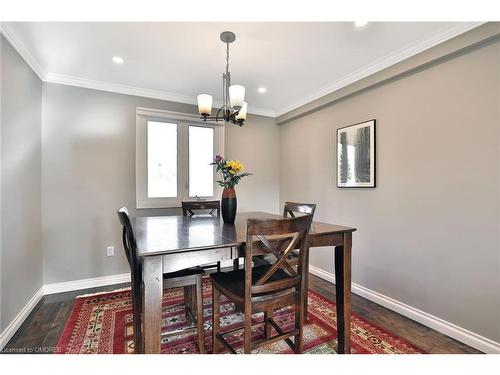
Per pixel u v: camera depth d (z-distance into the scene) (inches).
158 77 106.6
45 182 102.3
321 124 126.0
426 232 81.7
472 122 70.7
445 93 76.6
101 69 99.0
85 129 109.4
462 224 72.8
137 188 119.1
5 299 71.4
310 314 87.6
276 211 156.9
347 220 111.4
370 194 100.8
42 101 101.4
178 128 129.3
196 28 73.0
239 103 71.3
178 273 63.8
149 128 123.6
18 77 81.1
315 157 130.0
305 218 54.5
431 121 80.3
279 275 64.0
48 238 103.1
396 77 89.6
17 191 80.3
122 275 116.9
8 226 73.8
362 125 103.3
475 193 70.2
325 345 69.9
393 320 84.4
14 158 78.4
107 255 113.9
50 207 103.3
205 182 136.4
